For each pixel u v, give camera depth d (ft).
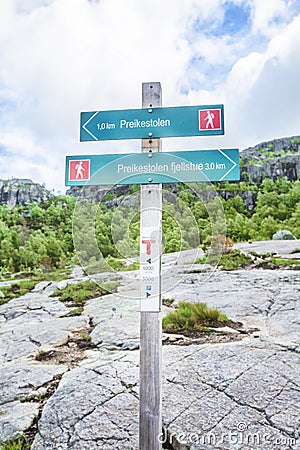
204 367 15.80
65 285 39.42
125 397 14.16
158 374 8.70
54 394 14.83
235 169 8.76
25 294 38.09
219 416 12.46
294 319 22.68
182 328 22.49
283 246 45.98
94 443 11.78
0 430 12.96
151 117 9.25
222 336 20.59
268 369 15.29
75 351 20.33
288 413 12.35
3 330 25.55
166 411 12.88
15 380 16.66
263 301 26.63
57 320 26.96
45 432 12.58
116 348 20.17
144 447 8.72
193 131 9.11
